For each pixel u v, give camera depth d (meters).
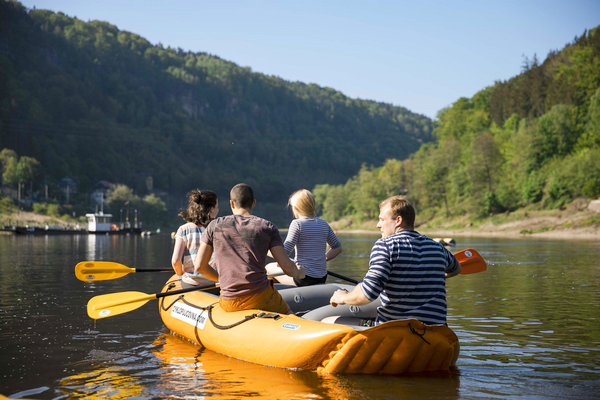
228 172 196.75
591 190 56.16
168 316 5.10
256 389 3.21
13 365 3.82
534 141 67.44
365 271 12.80
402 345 3.40
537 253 20.80
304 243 4.71
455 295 8.08
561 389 3.22
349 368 3.53
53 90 173.50
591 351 4.29
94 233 57.09
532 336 4.90
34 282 9.66
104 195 125.25
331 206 109.62
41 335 4.94
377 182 93.81
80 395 3.11
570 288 9.00
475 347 4.43
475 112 99.50
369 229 89.38
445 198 77.81
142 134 187.75
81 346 4.46
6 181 102.94
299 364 3.62
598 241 35.69
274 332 3.80
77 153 154.88
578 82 75.75
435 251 3.44
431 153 89.12
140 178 159.25
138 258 17.41
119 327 5.38
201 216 5.09
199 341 4.45
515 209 66.25
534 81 87.06
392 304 3.41
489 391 3.17
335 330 3.50
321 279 4.78
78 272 5.00
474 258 4.43
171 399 3.02
